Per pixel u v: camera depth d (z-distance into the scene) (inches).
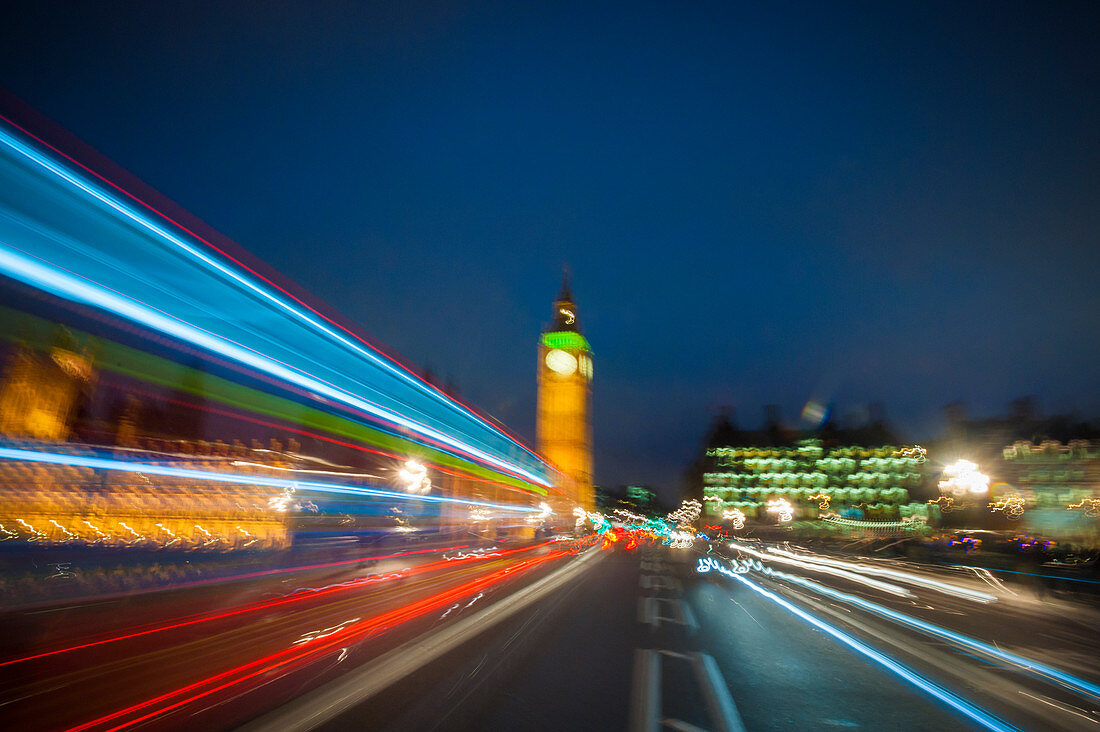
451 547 1393.9
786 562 1240.8
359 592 551.5
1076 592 699.4
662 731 209.8
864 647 364.5
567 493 4183.1
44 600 413.7
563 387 7253.9
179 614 403.9
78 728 195.6
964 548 1049.5
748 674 289.9
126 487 530.6
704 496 3452.3
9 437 457.4
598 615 455.5
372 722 205.5
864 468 2984.7
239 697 229.1
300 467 956.6
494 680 262.8
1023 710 243.9
